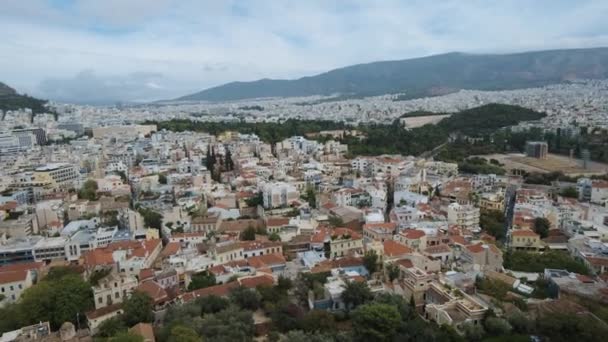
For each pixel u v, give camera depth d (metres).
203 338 97.62
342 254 163.88
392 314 106.25
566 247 168.00
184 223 197.38
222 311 109.44
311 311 114.06
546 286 131.38
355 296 118.31
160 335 101.56
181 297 123.31
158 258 161.38
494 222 196.25
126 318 111.44
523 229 173.88
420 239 162.00
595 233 173.75
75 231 187.75
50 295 119.19
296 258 162.12
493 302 119.88
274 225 188.75
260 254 160.88
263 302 120.69
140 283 131.62
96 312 115.56
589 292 120.88
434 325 110.44
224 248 155.88
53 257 165.75
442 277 131.25
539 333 108.38
